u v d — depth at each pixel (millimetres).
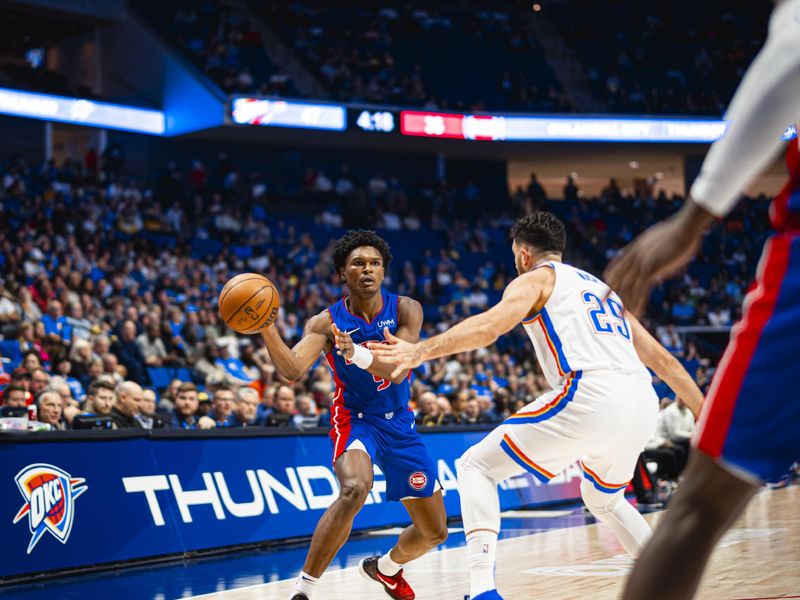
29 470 6332
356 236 5004
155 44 24766
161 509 7109
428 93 28375
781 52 1588
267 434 8164
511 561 6750
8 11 24219
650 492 11320
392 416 4941
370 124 24250
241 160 27047
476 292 23297
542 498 11234
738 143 1651
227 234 22500
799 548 6789
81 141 25328
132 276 18016
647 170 31516
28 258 16734
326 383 11953
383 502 9078
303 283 20844
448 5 30609
